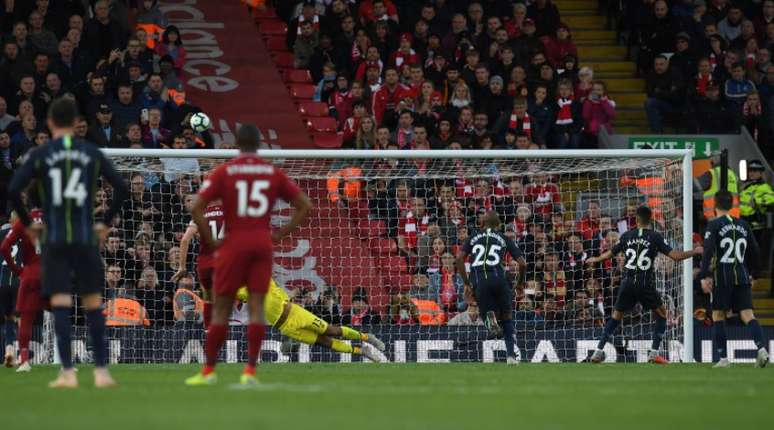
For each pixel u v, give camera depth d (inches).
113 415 938.7
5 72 2608.3
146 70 2721.5
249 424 868.6
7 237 1653.5
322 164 2443.4
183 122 2463.1
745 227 1852.9
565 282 2325.3
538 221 2394.2
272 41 3211.1
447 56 2994.6
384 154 2122.3
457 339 2169.0
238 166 1188.5
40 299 1673.2
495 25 3014.3
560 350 2210.9
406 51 2930.6
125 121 2596.0
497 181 2468.0
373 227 2409.0
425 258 2356.1
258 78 3078.2
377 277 2370.8
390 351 2165.4
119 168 2241.6
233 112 2957.7
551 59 3100.4
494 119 2837.1
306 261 2395.4
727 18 3292.3
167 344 2108.8
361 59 2977.4
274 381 1373.0
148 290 2187.5
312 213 2439.7
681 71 3004.4
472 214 2420.0
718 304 1865.2
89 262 1208.8
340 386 1278.3
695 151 2849.4
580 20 3491.6
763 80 3075.8
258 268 1197.1
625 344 2198.6
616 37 3425.2
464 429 851.4
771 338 2208.4
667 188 2304.4
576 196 2417.6
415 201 2399.1
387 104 2815.0
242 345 2116.1
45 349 2096.5
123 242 2202.3
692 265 2303.2
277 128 2925.7
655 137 2849.4
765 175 2864.2
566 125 2837.1
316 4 3157.0
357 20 3080.7
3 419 909.2
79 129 2404.0
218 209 1734.7
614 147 2847.0
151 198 2237.9
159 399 1082.1
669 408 1036.5
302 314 1871.3
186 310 2129.7
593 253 2358.5
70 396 1119.0
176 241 2233.0
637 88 3267.7
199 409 988.6
